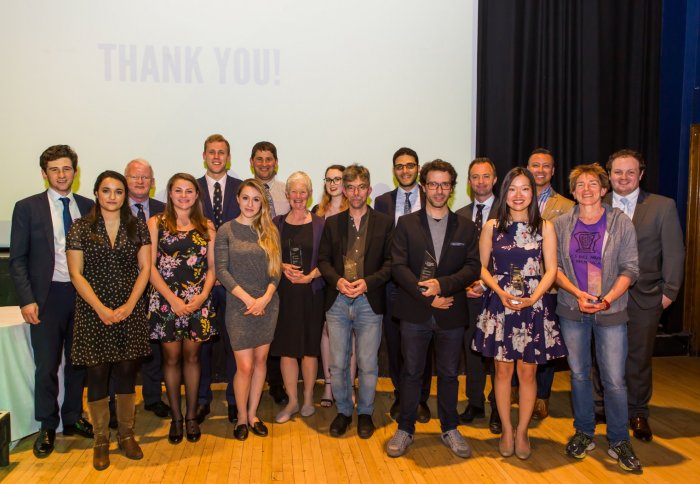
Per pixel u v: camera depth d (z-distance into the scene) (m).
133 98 4.02
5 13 3.84
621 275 2.73
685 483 2.66
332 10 4.20
